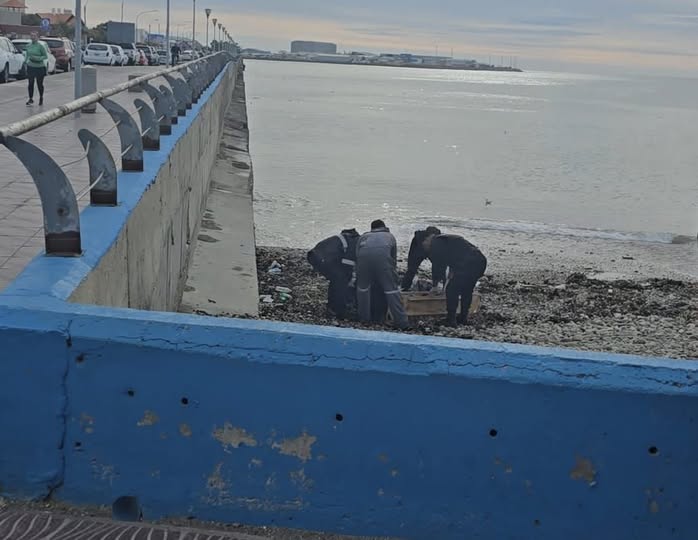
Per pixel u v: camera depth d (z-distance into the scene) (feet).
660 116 460.55
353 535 10.94
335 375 10.61
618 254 82.58
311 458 10.84
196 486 11.00
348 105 375.86
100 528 10.63
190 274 45.09
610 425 10.44
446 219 101.40
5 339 10.77
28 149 14.74
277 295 49.57
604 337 46.96
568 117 396.16
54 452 11.04
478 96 623.36
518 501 10.69
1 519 10.67
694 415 10.37
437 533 10.83
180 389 10.80
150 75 31.14
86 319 10.91
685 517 10.55
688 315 53.72
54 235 15.08
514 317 49.90
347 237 43.60
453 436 10.62
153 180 24.36
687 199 138.92
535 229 96.63
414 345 10.64
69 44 134.62
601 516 10.63
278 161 155.12
